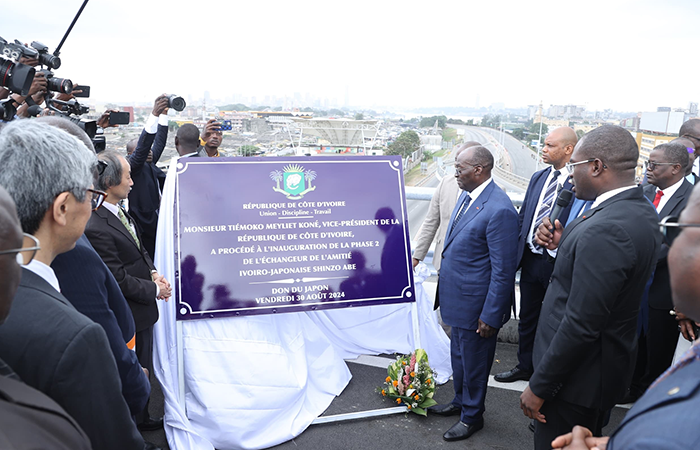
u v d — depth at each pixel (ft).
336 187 9.59
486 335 8.86
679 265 2.91
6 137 3.83
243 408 8.70
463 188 9.21
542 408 6.75
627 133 6.24
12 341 3.43
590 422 6.56
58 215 3.92
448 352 11.86
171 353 9.12
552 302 6.62
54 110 10.05
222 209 9.06
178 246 8.82
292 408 9.41
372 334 12.31
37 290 3.68
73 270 4.89
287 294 9.18
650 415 2.67
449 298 9.35
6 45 9.31
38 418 2.56
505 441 9.18
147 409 9.17
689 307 2.98
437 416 9.94
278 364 9.09
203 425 8.75
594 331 5.90
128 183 8.36
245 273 9.02
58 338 3.52
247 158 9.30
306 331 10.58
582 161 6.34
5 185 3.72
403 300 9.79
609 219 5.90
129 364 5.49
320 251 9.39
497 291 8.67
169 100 11.94
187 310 8.74
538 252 10.80
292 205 9.34
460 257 9.18
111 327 5.26
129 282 8.13
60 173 3.86
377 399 10.43
